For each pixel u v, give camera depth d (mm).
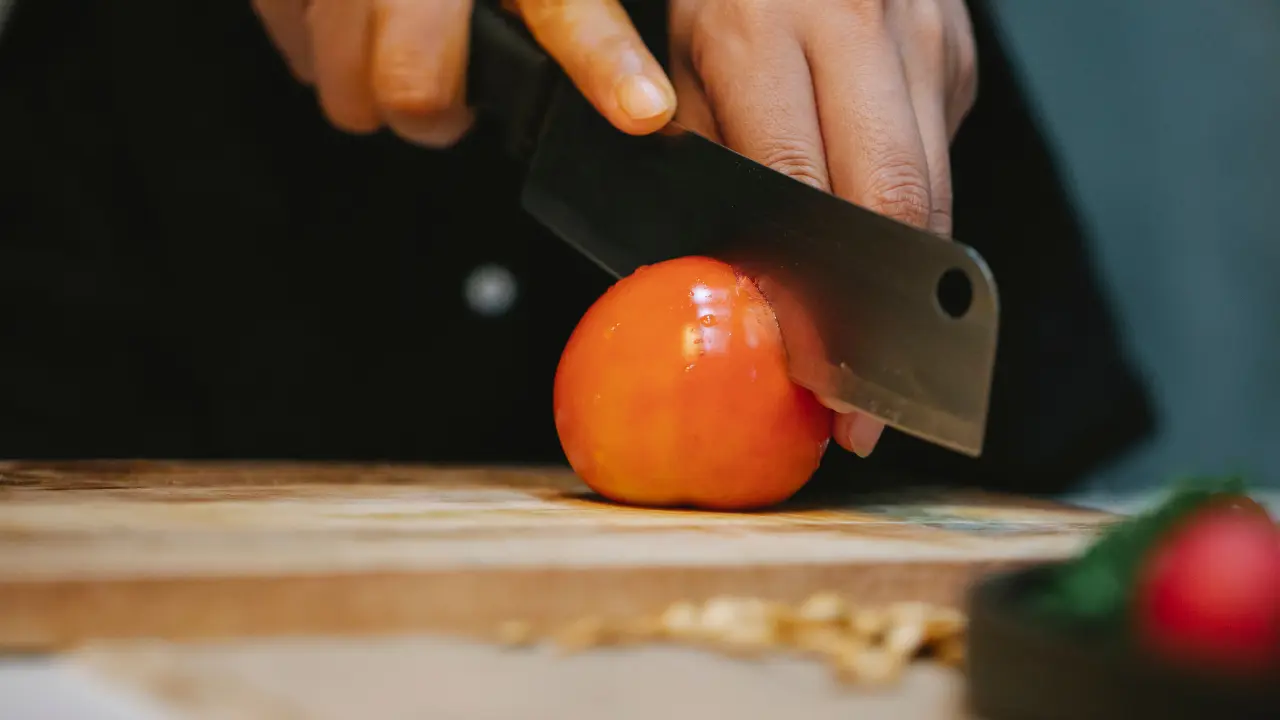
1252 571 562
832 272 1050
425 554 792
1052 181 1771
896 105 1154
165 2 1644
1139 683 514
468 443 1804
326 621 734
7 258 1646
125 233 1698
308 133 1705
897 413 1000
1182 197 2250
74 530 854
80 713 594
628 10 1494
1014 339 1831
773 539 916
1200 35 2219
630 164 1231
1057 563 652
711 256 1153
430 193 1733
